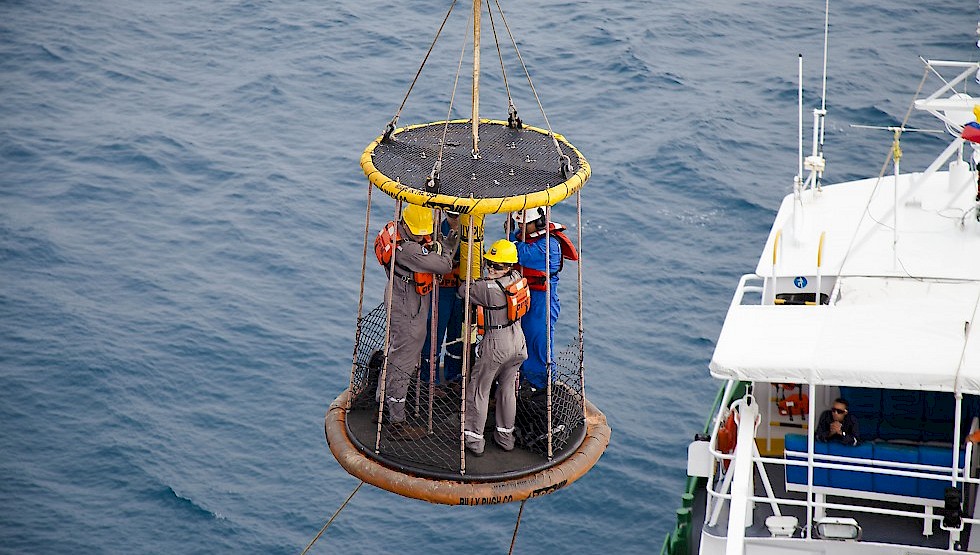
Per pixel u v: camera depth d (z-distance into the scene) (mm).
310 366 34844
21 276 38531
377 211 42812
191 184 44281
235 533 29359
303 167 45531
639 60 54094
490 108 50250
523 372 14422
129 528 29375
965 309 15219
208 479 30859
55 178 44375
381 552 29047
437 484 12844
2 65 53812
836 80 51719
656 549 28984
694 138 47031
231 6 61000
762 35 57250
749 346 14828
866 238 18375
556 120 49250
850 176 44375
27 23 58219
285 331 36188
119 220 41938
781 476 16469
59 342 35375
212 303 37406
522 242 13984
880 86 51188
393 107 50500
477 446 13227
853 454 15273
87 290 37969
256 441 32188
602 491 30641
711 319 36688
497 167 12938
